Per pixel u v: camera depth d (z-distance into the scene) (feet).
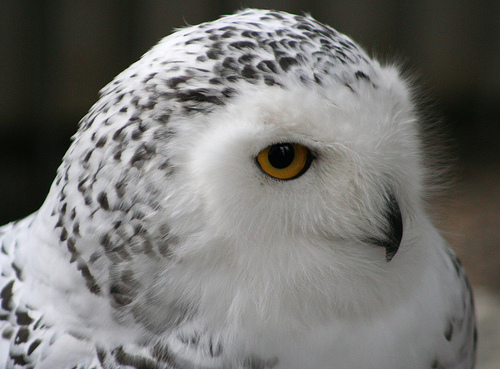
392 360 7.34
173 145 7.25
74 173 7.33
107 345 7.32
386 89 7.32
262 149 7.24
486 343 9.30
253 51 7.28
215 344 7.30
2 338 7.38
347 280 7.32
